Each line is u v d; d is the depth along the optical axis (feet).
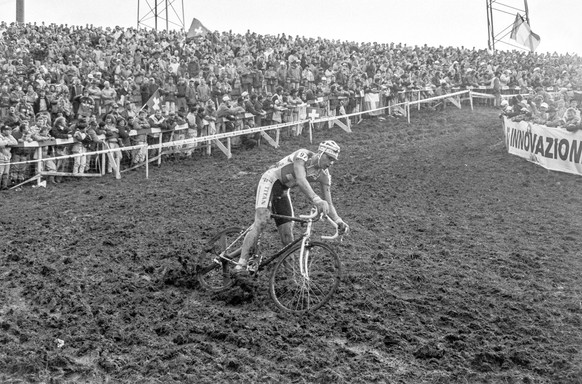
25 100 54.95
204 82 67.00
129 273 27.09
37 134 50.03
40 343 20.75
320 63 83.87
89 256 29.68
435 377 18.70
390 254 29.32
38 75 61.41
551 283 26.13
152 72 67.92
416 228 33.94
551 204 39.19
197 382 18.31
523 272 27.32
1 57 69.67
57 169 52.16
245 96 65.51
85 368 19.07
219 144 60.39
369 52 94.58
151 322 22.34
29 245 31.73
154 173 54.29
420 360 19.88
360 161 54.65
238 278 24.32
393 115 78.79
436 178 46.60
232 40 92.84
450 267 27.61
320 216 22.88
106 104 60.90
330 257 28.48
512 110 55.31
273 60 77.87
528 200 40.19
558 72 92.58
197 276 25.38
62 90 59.36
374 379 18.61
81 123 52.95
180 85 64.59
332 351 20.25
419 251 29.96
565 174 46.06
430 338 21.22
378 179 46.98
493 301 24.06
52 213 39.73
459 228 34.01
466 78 85.35
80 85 60.08
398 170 49.75
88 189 47.85
